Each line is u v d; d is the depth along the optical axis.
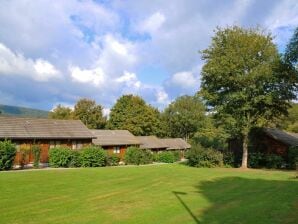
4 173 30.27
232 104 44.69
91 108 96.81
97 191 21.62
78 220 13.73
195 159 48.28
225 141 53.88
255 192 22.31
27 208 15.89
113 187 23.66
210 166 48.31
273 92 43.28
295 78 43.44
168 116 115.81
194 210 16.08
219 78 43.88
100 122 96.88
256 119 46.09
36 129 49.38
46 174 29.84
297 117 90.19
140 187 23.95
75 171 33.44
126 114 96.19
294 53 42.31
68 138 51.34
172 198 19.53
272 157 49.12
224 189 23.80
